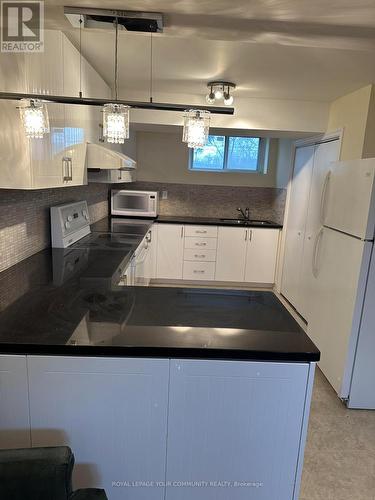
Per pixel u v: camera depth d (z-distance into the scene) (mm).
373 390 2256
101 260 2260
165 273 4508
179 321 1321
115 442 1186
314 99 3346
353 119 2969
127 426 1174
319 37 1511
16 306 1434
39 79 1541
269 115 3465
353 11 1243
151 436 1188
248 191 4895
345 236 2326
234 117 3463
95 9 1308
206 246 4461
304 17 1310
